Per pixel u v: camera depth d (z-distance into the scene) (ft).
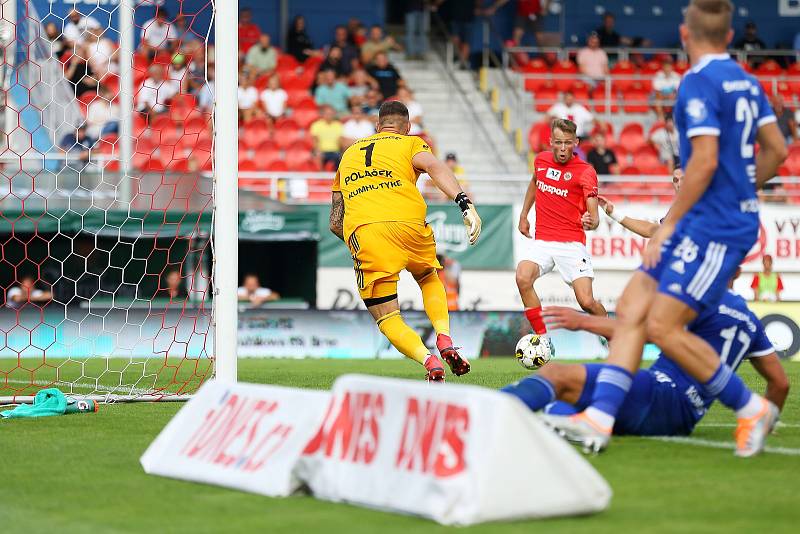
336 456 38.83
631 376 47.85
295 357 139.13
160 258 155.53
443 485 34.76
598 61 228.22
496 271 168.86
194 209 145.07
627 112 219.20
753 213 47.80
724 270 47.09
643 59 242.78
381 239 71.51
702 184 46.09
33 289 153.48
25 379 101.30
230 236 75.61
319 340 140.05
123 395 79.51
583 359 139.23
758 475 43.96
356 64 213.87
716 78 46.85
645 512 36.70
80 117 175.42
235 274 75.66
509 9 241.14
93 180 145.18
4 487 42.68
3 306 134.00
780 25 252.21
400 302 168.86
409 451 36.40
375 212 71.61
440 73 226.17
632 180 174.50
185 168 169.48
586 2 246.88
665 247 48.08
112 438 57.06
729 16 47.65
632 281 48.83
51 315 134.41
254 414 42.75
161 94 186.50
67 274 155.12
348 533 33.78
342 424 38.99
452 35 232.32
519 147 209.36
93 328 134.41
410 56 230.27
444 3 233.96
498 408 34.63
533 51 233.76
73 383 94.27
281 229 153.89
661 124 206.39
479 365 120.47
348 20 235.61
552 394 47.80
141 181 144.46
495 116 218.38
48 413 68.03
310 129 196.65
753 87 47.65
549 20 245.04
